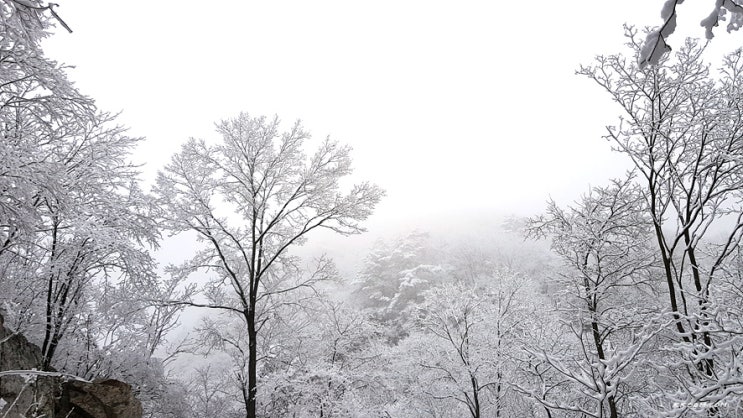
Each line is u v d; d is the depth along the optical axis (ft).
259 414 36.83
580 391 24.39
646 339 17.92
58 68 22.29
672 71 25.13
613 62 25.84
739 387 14.71
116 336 35.22
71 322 29.60
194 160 36.58
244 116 37.91
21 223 22.20
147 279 32.14
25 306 26.86
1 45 20.01
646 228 30.07
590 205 31.48
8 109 23.47
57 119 24.32
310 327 45.91
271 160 38.52
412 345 48.29
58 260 26.35
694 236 23.66
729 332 15.78
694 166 25.25
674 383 25.12
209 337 38.86
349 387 33.88
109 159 30.19
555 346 36.68
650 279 29.73
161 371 37.04
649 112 25.77
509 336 40.83
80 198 27.84
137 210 31.12
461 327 41.65
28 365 20.53
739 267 24.58
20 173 19.97
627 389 26.23
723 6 6.03
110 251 28.58
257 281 35.63
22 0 8.18
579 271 31.07
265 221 39.19
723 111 23.24
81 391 24.08
